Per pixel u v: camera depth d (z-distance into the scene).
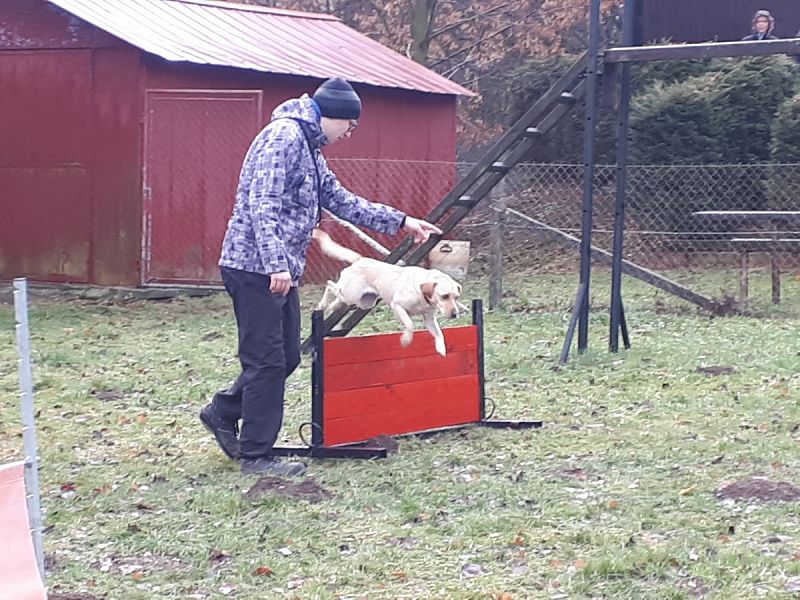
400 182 16.81
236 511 6.37
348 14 26.98
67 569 5.72
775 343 10.74
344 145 15.96
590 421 8.10
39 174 15.28
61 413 8.55
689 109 17.08
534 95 20.22
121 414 8.49
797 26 10.90
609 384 9.16
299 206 6.83
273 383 6.97
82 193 15.08
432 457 7.30
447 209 9.80
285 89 15.66
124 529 6.16
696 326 11.80
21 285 4.72
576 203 17.89
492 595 5.36
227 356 10.54
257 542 5.98
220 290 14.73
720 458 7.18
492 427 7.97
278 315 6.91
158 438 7.85
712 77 17.41
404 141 17.06
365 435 7.48
